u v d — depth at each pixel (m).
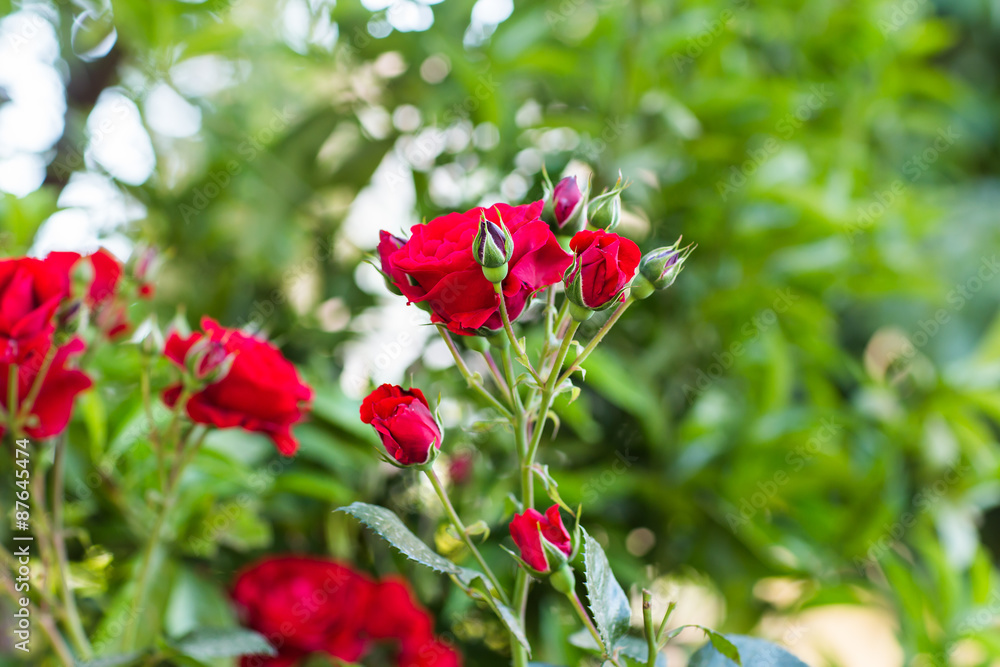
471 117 0.86
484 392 0.47
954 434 0.94
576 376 0.75
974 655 0.96
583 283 0.45
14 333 0.52
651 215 0.90
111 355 0.68
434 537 0.78
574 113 0.95
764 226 0.87
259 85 0.95
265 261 0.91
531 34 0.84
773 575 0.85
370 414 0.47
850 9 0.97
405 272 0.46
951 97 1.07
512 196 0.88
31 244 0.73
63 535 0.60
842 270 0.92
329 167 0.91
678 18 0.90
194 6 0.83
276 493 0.75
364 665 0.73
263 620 0.65
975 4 1.46
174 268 0.89
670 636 0.48
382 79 0.92
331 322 0.92
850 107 1.02
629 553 0.82
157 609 0.64
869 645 1.24
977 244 1.21
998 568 1.25
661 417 0.84
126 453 0.68
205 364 0.55
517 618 0.49
